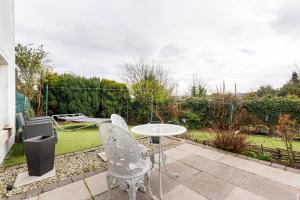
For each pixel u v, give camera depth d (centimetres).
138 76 1163
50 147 291
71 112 909
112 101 989
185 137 527
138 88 1055
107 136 188
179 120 833
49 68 962
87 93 946
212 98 854
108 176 197
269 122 865
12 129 454
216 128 536
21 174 282
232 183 259
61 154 377
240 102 873
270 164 325
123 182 183
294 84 1253
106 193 233
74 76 954
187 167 312
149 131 243
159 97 1051
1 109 440
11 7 488
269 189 244
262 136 748
